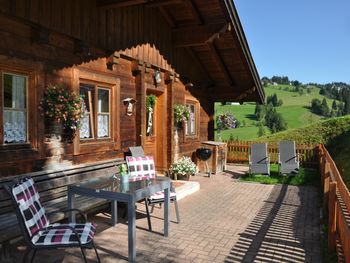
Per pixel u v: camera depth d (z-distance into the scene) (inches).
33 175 197.5
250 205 286.0
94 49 254.2
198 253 179.2
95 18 250.5
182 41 367.6
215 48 402.9
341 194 213.2
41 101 204.8
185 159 382.9
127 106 299.0
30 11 193.8
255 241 198.5
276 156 558.3
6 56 182.5
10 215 172.1
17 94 194.7
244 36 378.9
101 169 257.8
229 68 444.8
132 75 307.7
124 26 287.3
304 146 519.5
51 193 207.0
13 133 192.1
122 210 257.6
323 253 179.9
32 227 135.7
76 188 183.9
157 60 344.5
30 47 198.1
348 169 343.0
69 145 231.8
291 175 427.2
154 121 370.3
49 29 206.7
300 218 247.9
